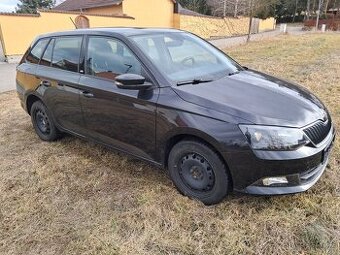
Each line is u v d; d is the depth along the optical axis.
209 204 3.04
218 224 2.79
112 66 3.52
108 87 3.46
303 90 3.46
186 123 2.85
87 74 3.77
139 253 2.56
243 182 2.75
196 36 4.29
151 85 3.15
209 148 2.83
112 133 3.60
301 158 2.63
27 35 16.20
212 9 45.56
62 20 17.39
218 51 4.18
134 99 3.21
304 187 2.75
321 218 2.80
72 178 3.68
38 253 2.64
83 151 4.32
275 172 2.64
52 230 2.88
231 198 3.09
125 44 3.43
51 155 4.29
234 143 2.66
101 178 3.63
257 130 2.63
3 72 12.49
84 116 3.86
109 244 2.66
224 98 2.91
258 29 39.56
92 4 25.02
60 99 4.11
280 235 2.64
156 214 2.96
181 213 2.95
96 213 3.06
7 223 3.00
